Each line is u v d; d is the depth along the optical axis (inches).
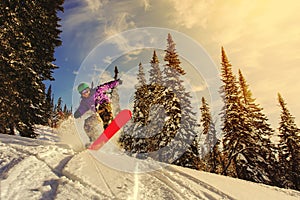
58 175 124.3
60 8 642.2
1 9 464.8
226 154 775.7
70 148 192.7
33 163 131.8
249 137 751.1
